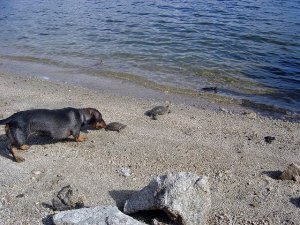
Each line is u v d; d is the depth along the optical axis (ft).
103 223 21.29
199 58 58.70
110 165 29.91
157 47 63.72
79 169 29.27
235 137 35.47
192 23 76.64
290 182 27.89
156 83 50.39
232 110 43.06
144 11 88.02
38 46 67.05
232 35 68.49
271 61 57.11
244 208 24.97
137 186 27.14
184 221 22.13
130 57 59.88
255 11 84.74
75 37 71.20
